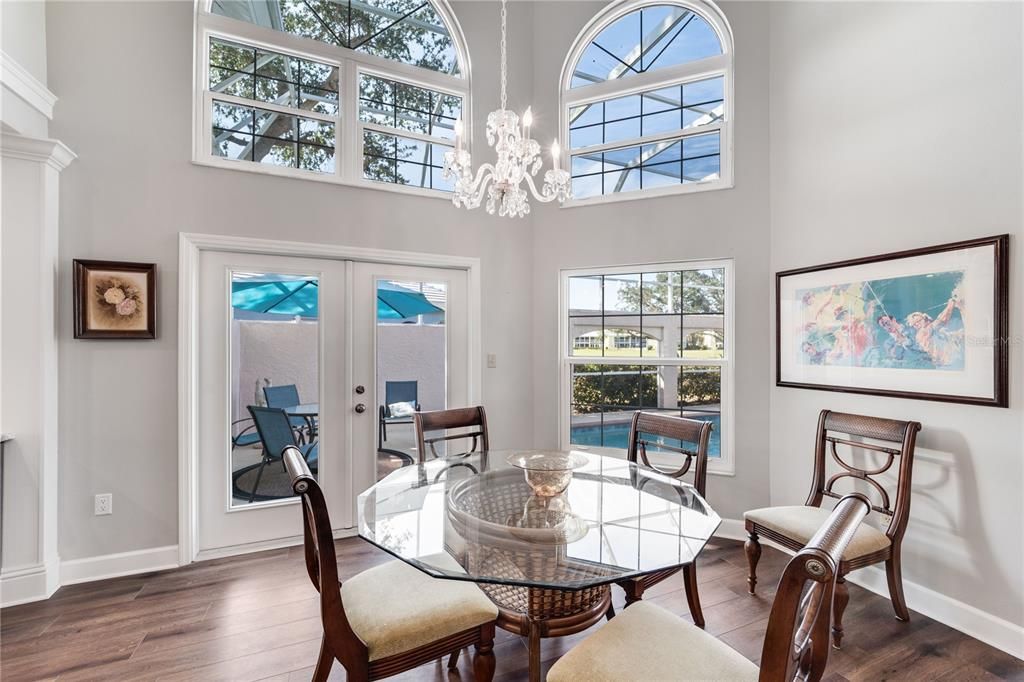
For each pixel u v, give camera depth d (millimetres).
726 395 3072
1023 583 1807
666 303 3262
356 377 3059
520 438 3498
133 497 2482
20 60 2121
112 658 1807
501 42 3467
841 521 997
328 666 1430
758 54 2951
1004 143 1847
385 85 3209
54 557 2299
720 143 3086
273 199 2779
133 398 2482
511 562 1334
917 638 1945
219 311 2717
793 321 2754
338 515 3010
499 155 1881
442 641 1374
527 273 3531
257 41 2824
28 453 2199
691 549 1417
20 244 2189
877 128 2309
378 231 3055
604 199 3342
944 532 2055
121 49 2453
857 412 2418
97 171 2402
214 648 1873
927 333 2096
